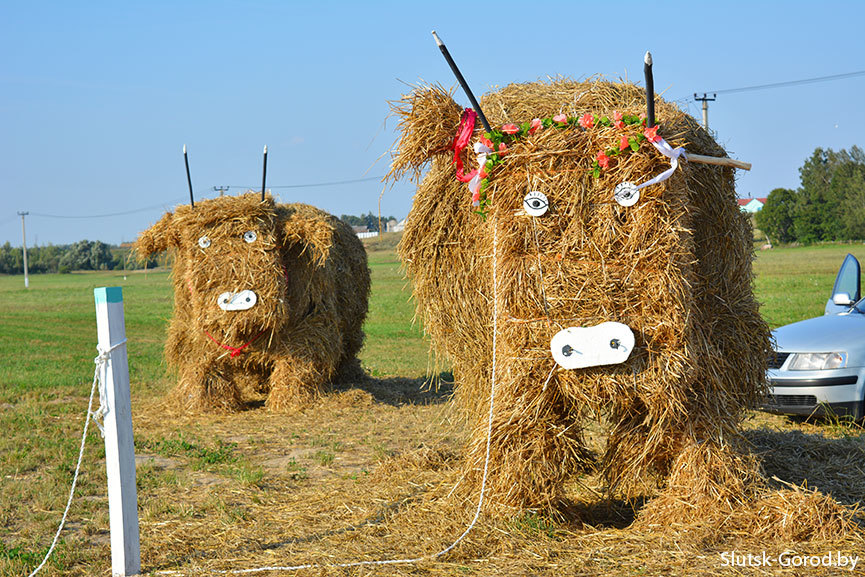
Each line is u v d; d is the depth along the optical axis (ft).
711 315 16.96
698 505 15.16
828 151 265.75
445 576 13.58
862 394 24.68
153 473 22.36
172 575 13.99
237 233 33.19
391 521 16.60
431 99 17.60
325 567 14.06
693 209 16.21
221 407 33.65
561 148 15.39
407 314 90.38
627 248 15.06
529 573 13.60
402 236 19.52
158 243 35.24
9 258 381.19
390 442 26.27
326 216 39.78
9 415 31.73
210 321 32.89
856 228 240.94
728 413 16.12
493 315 16.56
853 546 14.07
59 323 92.48
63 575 14.48
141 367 47.98
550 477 15.89
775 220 256.93
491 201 15.79
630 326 14.97
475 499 16.24
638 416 16.05
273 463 23.91
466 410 19.70
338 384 40.40
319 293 35.29
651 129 14.99
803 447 21.47
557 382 15.44
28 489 20.51
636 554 14.19
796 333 27.09
